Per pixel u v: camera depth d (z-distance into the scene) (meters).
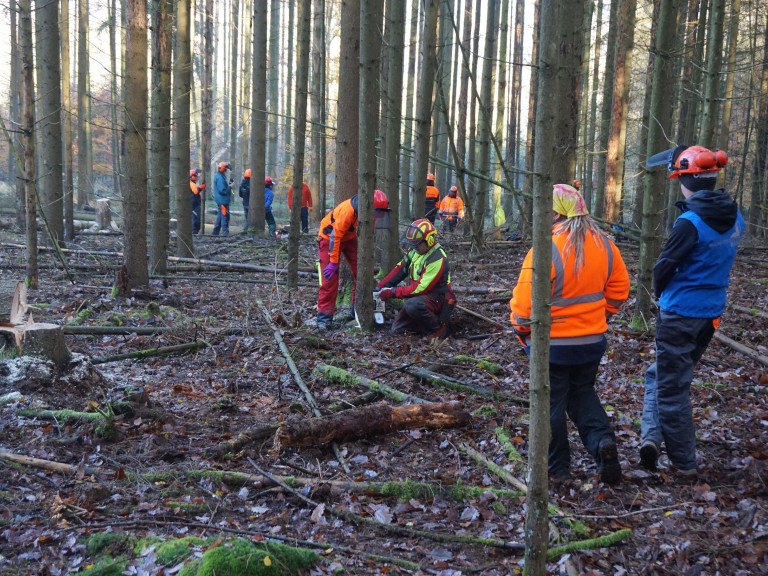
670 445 4.06
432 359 6.69
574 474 4.18
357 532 3.51
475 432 4.80
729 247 3.90
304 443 4.43
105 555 3.15
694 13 15.05
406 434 4.75
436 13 9.86
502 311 8.83
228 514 3.65
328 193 37.69
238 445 4.46
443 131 24.38
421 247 7.60
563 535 3.46
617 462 3.92
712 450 4.51
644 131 13.27
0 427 4.50
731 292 9.72
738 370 6.23
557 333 3.85
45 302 8.72
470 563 3.24
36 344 5.24
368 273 7.73
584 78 20.88
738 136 23.23
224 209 19.02
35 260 9.41
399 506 3.77
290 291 9.97
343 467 4.25
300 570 3.05
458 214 20.11
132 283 9.34
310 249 15.28
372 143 7.38
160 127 9.82
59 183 13.05
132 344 7.01
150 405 5.05
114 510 3.58
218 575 2.83
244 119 29.45
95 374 5.40
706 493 3.83
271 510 3.72
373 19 6.97
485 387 5.84
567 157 7.80
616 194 14.69
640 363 6.54
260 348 6.89
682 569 3.17
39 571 3.02
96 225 18.44
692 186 3.95
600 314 3.89
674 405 4.04
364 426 4.61
